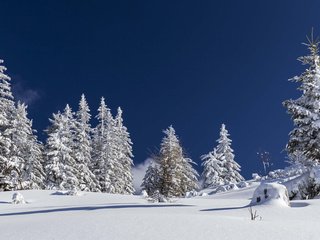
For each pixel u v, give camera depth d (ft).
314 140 84.48
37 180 153.38
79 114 178.91
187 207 52.54
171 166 109.60
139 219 28.73
